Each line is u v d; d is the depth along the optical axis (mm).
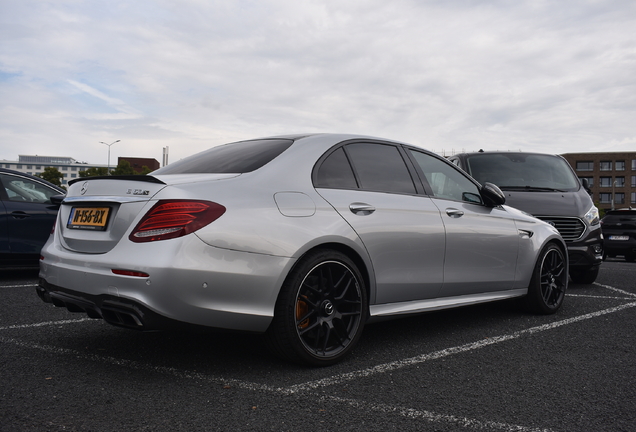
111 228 2590
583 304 4910
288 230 2684
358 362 2932
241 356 2979
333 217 2906
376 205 3160
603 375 2762
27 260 6004
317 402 2303
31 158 164625
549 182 6730
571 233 6012
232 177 2742
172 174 2980
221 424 2049
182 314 2393
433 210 3512
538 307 4348
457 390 2502
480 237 3811
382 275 3141
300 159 3004
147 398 2301
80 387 2422
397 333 3664
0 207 5809
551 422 2145
